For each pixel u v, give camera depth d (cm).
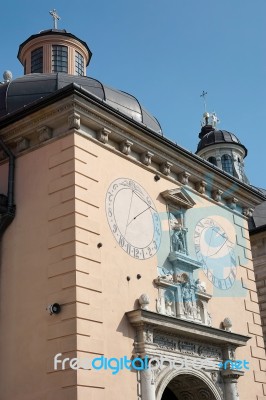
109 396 1534
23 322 1625
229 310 2125
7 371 1605
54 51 2689
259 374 2127
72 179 1677
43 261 1648
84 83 2062
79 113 1745
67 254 1602
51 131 1800
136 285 1753
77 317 1520
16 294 1678
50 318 1566
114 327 1623
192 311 1925
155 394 1664
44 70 2650
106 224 1725
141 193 1903
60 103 1742
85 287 1576
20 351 1598
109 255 1695
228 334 1978
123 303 1683
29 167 1808
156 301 1805
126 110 2075
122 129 1864
